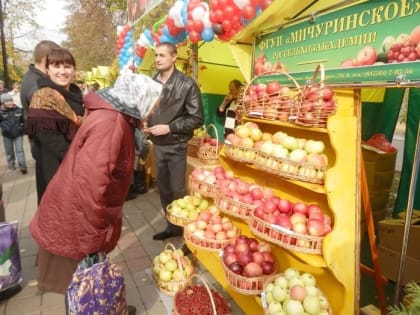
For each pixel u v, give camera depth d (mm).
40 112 2645
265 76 2834
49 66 2770
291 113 2180
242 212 2412
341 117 1912
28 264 3426
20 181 6414
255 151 2420
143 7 6238
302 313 1809
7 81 19547
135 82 1954
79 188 1833
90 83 15078
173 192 3711
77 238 1935
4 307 2762
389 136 4848
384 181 3818
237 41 3031
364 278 3180
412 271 2840
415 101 3871
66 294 2051
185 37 4496
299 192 2393
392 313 1572
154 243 3910
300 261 2207
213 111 6777
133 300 2822
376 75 1818
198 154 4766
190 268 2969
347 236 1906
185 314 2348
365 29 1872
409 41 1627
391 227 3000
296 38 2432
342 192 1901
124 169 2002
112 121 1868
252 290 2139
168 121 3496
